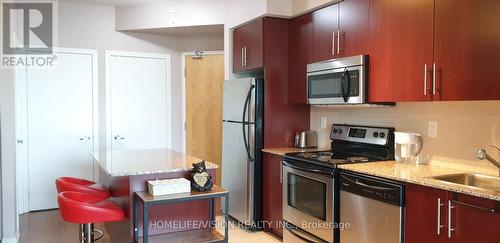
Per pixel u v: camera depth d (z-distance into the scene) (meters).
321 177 2.97
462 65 2.21
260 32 3.85
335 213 2.85
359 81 2.91
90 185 3.46
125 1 4.86
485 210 1.86
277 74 3.89
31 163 4.75
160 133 5.45
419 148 2.81
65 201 2.59
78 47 4.93
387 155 3.08
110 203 2.83
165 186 2.58
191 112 5.54
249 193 3.94
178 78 5.53
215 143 5.48
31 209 4.78
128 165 2.94
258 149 3.92
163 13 4.93
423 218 2.18
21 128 4.68
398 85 2.64
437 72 2.37
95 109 5.05
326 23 3.35
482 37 2.10
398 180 2.33
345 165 2.81
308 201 3.16
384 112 3.21
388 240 2.39
